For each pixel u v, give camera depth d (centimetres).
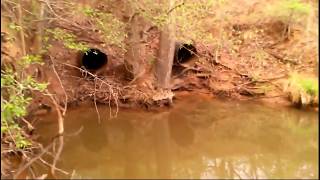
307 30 1524
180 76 1476
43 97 1263
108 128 1225
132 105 1355
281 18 1564
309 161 1038
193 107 1361
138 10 1235
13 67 1016
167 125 1255
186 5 1278
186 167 1036
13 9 1091
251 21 1608
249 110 1331
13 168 941
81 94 1374
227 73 1477
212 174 1000
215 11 1564
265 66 1486
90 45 1413
